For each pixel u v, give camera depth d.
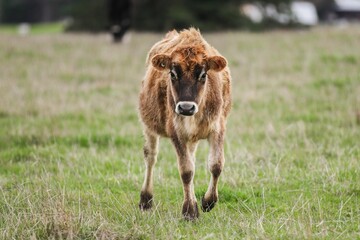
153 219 20.86
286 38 76.19
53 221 19.84
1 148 32.69
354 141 31.17
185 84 20.38
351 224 20.55
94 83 51.31
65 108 41.59
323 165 26.58
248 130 34.62
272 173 26.17
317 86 47.00
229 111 23.75
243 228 19.81
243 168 27.00
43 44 77.75
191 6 113.62
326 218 21.08
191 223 21.00
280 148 30.17
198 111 21.16
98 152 31.50
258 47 69.19
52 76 54.78
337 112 37.75
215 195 22.00
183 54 20.78
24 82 51.31
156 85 22.48
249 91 45.41
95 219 20.45
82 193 24.52
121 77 54.31
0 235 19.36
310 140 31.33
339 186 24.12
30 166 28.64
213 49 23.02
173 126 21.50
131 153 30.53
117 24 83.12
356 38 70.31
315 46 66.69
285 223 19.95
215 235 19.62
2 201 23.03
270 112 39.38
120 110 41.06
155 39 85.94
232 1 116.31
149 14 114.19
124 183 26.36
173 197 24.38
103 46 76.19
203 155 30.42
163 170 27.47
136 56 66.62
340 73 51.03
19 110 40.88
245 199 23.80
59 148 32.09
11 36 91.12
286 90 45.56
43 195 22.75
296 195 23.84
